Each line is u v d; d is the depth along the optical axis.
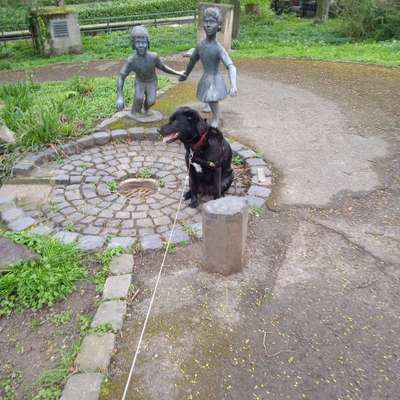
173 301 3.22
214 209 3.22
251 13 19.33
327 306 3.16
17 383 2.63
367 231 4.06
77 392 2.47
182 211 4.50
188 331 2.95
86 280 3.47
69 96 8.23
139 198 4.81
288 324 3.00
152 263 3.66
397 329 2.94
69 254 3.65
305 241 3.92
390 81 9.12
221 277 3.46
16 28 18.02
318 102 8.05
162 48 14.10
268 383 2.57
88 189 5.02
